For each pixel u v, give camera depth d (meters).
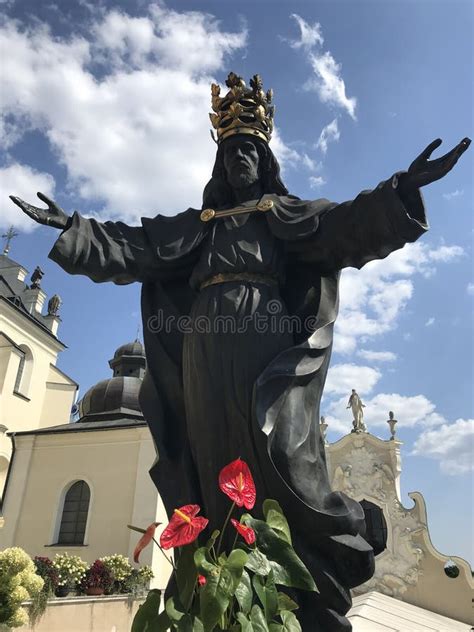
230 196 4.62
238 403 3.64
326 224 3.91
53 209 4.03
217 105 4.75
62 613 14.25
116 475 23.91
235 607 2.21
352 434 32.03
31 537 23.50
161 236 4.31
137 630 2.14
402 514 29.47
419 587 27.55
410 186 3.53
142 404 4.16
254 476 3.47
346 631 3.24
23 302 36.47
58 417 32.53
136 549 2.25
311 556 3.27
